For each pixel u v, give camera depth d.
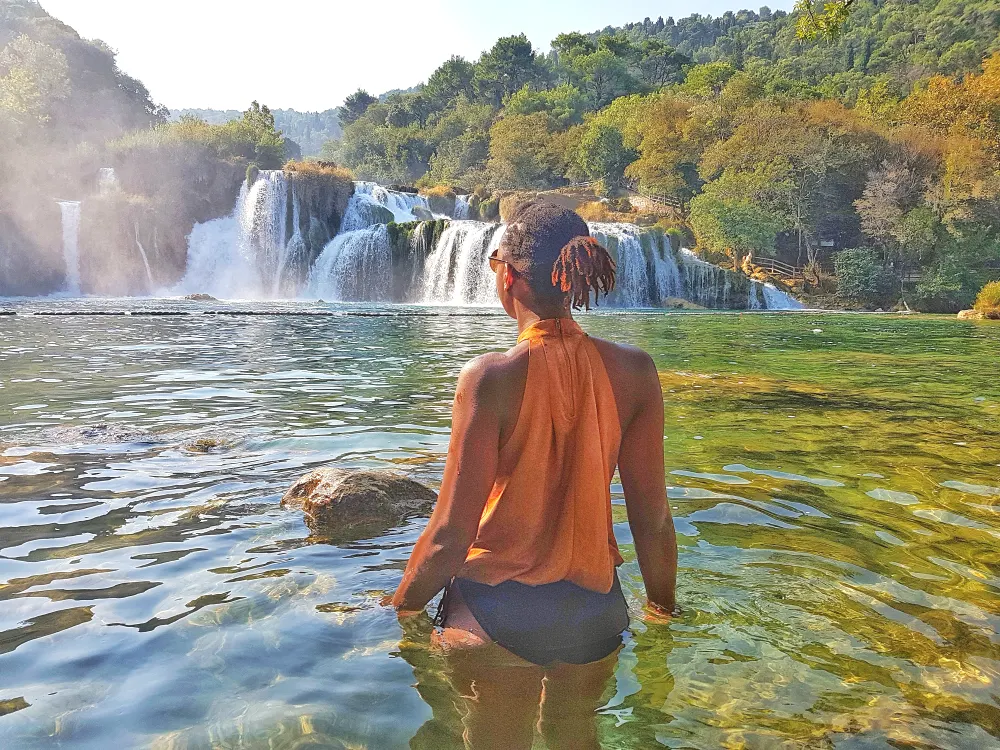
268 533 2.73
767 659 1.77
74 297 30.55
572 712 1.52
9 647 1.80
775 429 4.80
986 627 1.95
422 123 114.81
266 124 46.88
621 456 2.01
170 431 4.51
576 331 1.92
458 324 16.62
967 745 1.40
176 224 34.62
